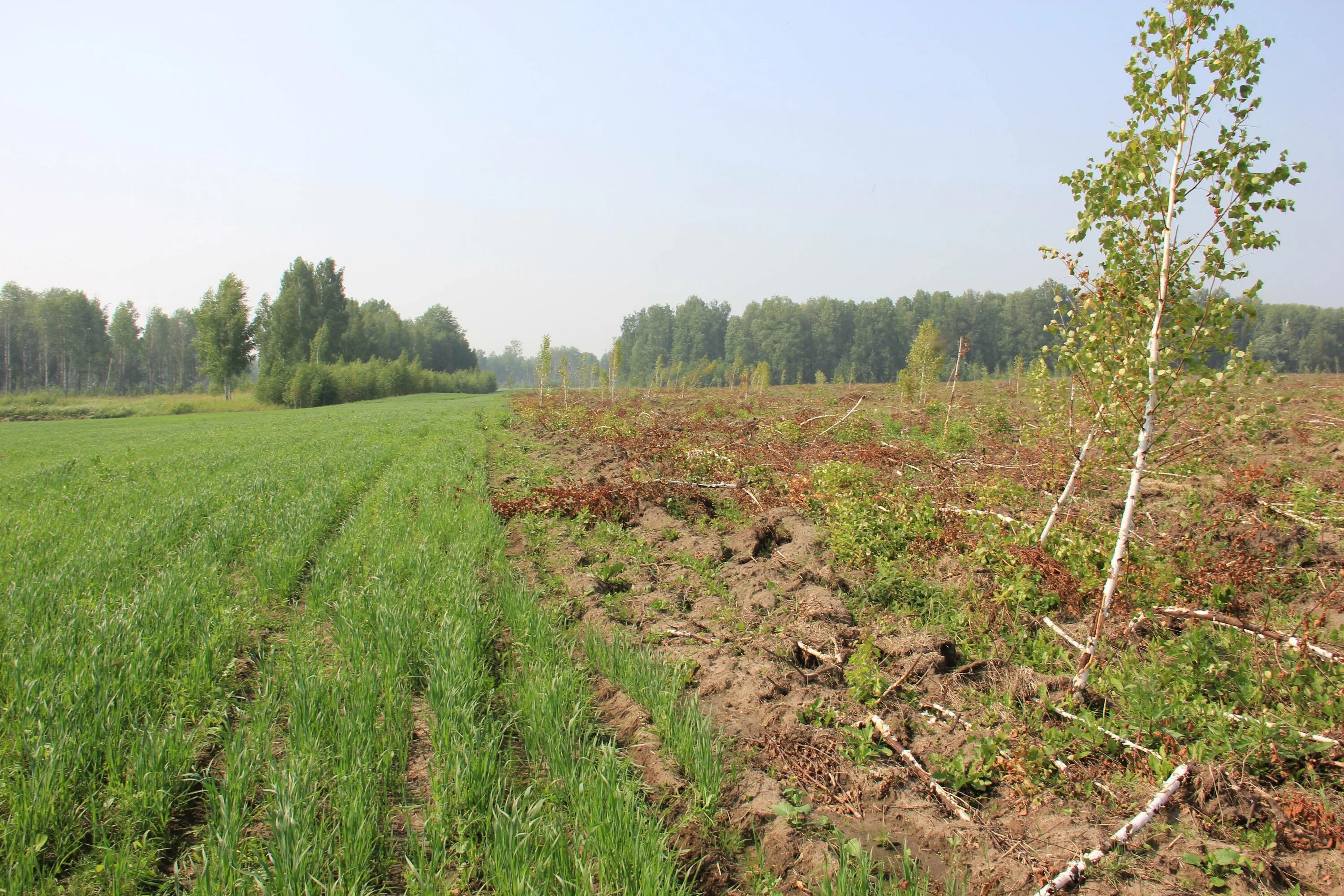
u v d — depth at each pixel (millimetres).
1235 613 6113
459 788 3990
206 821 4074
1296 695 4527
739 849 3896
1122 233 5059
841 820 4098
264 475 15445
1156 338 4910
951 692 5410
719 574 8570
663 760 4586
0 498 13562
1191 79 4637
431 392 95375
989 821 4016
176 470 17047
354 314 94688
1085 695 5027
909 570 7836
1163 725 4508
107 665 5117
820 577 8016
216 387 68688
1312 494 8773
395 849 3795
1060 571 6523
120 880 3430
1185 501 9828
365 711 4742
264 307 80750
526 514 11719
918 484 12047
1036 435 10078
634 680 5473
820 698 5246
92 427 40469
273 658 5875
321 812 3977
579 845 3684
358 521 11047
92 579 7613
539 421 31109
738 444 16234
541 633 6285
